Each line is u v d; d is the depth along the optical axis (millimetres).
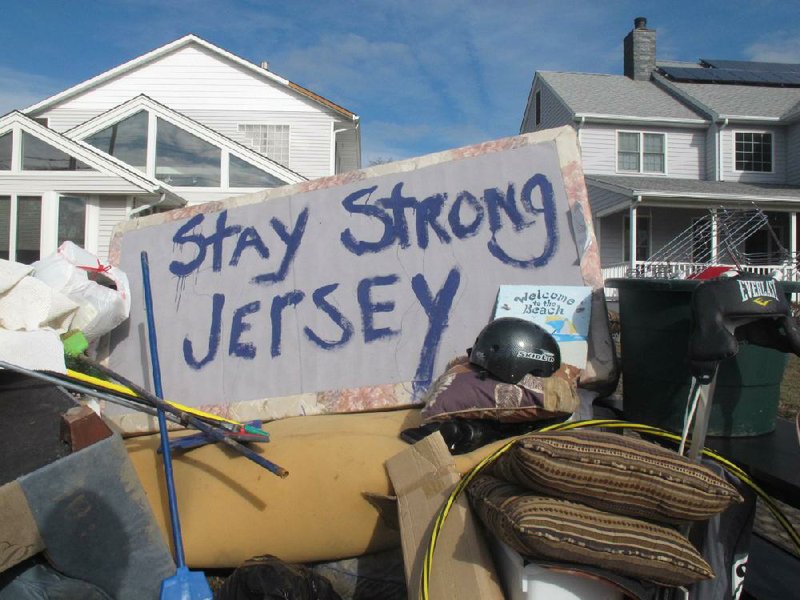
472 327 3508
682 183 16969
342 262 3902
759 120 17672
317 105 17141
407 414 3322
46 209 12352
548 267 3453
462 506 2166
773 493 2107
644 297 2773
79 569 2295
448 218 3732
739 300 2070
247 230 4230
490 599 1911
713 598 2127
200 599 2340
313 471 2734
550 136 3672
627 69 21969
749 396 2611
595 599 1844
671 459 1853
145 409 2734
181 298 4262
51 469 2227
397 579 2701
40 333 3074
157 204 12711
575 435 1927
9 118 12211
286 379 3812
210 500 2793
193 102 17188
